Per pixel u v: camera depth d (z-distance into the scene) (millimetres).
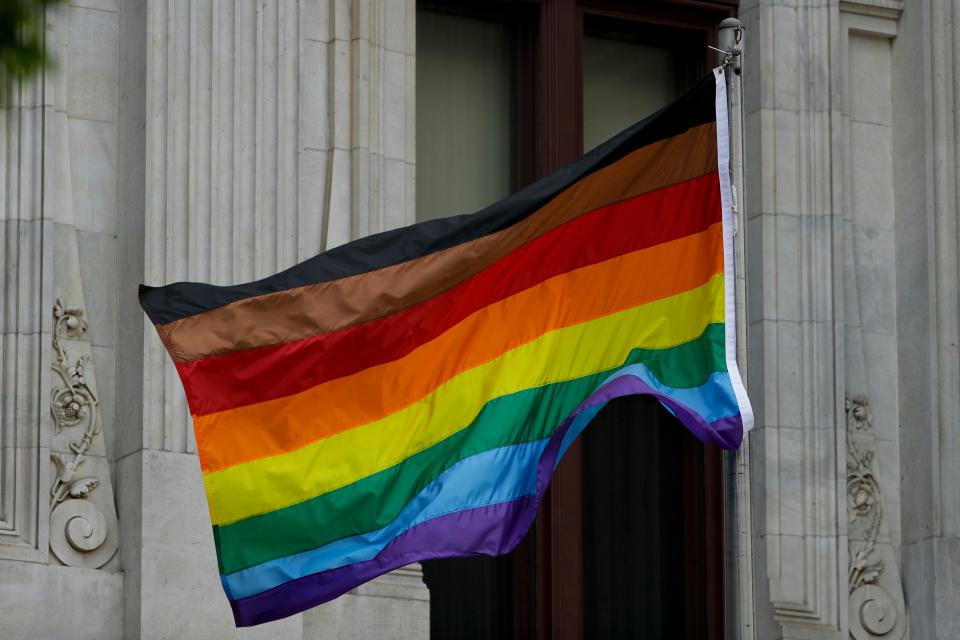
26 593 14062
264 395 12961
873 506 16812
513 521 12969
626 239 13344
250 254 15008
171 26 15047
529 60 17062
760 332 16672
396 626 14953
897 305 17266
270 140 15250
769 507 16406
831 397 16656
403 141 15852
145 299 12992
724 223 13109
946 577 16547
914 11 17516
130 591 14289
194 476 14469
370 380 13078
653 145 13297
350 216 15555
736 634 13047
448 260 13258
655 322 13281
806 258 16875
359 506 12906
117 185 15078
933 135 17219
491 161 16891
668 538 16844
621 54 17500
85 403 14594
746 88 17172
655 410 17016
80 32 15172
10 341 14391
